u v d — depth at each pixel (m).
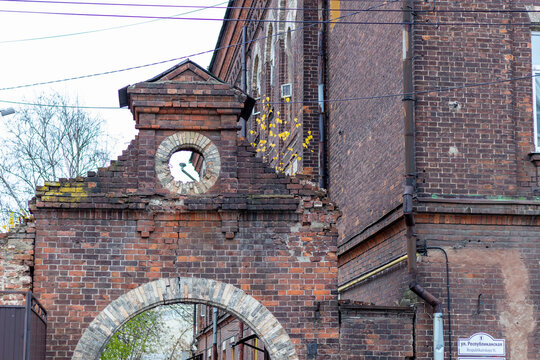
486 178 20.50
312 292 19.58
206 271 19.50
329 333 19.45
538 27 21.41
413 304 19.81
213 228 19.67
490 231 20.33
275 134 32.56
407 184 20.14
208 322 44.97
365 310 19.66
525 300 20.14
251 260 19.59
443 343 19.47
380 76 23.11
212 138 20.02
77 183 19.47
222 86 20.00
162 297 19.27
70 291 19.08
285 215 19.80
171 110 19.88
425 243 20.05
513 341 19.94
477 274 20.11
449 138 20.55
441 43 20.84
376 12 23.69
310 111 29.59
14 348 15.23
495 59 20.97
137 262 19.36
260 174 19.91
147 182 19.56
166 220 19.58
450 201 20.11
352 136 25.81
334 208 19.92
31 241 19.19
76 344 18.89
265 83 36.03
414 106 20.52
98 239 19.34
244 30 38.44
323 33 29.58
